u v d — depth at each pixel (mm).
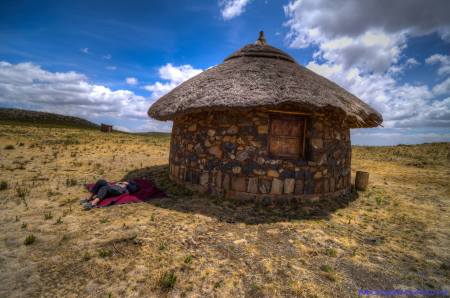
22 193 5871
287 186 6113
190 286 2951
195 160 6844
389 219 5660
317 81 6824
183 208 5531
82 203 5539
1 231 4055
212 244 3979
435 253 4121
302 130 6453
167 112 6426
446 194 8289
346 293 2994
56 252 3508
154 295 2775
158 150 16500
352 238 4531
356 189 8281
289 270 3379
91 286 2859
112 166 10055
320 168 6445
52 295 2695
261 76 6293
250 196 6078
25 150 12211
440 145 23281
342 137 7164
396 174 12062
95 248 3643
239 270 3312
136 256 3490
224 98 5668
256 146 6082
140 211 5242
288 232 4602
